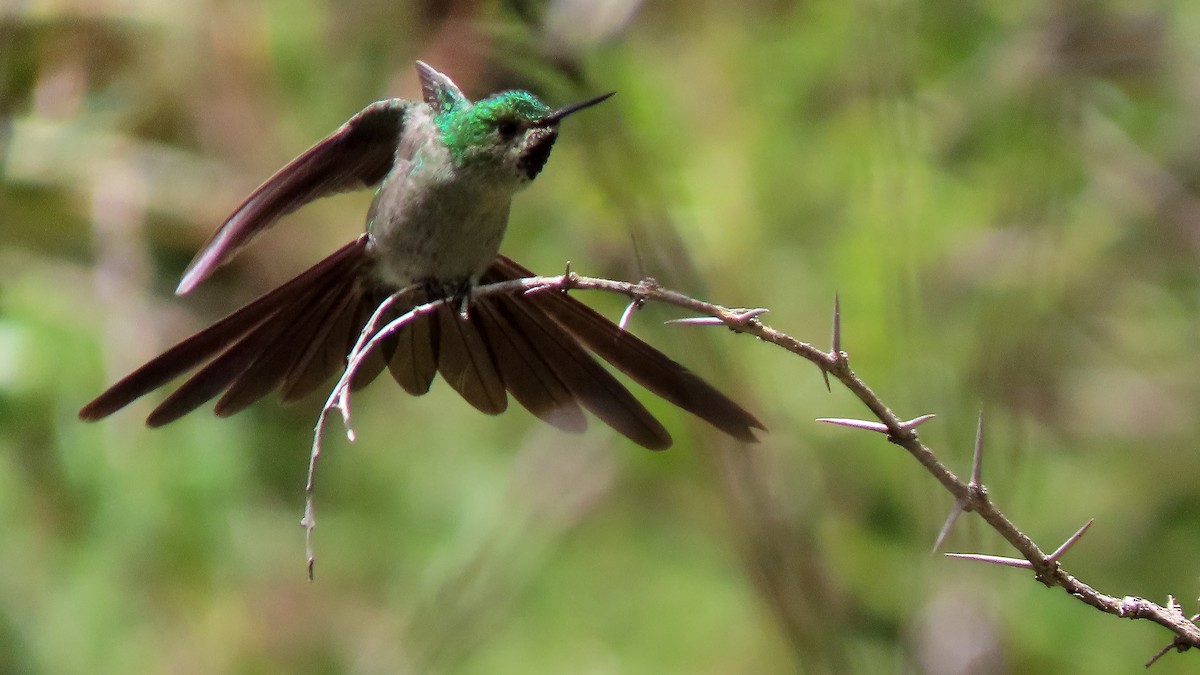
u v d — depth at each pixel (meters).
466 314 6.68
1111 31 12.27
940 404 11.02
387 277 7.18
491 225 7.18
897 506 11.40
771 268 11.42
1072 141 12.09
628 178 10.36
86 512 10.41
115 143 11.02
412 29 9.85
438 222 7.05
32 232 10.82
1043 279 11.73
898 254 10.89
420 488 12.97
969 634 10.81
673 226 10.53
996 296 11.38
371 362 7.02
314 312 7.00
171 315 11.14
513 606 12.54
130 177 10.95
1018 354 11.23
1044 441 12.48
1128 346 12.97
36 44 10.73
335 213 11.63
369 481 12.95
